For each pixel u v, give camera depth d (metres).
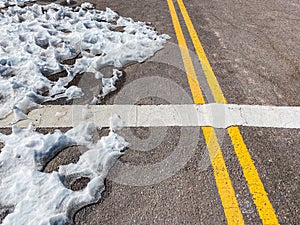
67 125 3.06
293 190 2.36
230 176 2.47
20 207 2.14
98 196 2.29
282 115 3.21
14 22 5.58
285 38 5.17
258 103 3.41
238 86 3.75
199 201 2.26
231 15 6.31
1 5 6.56
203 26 5.71
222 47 4.84
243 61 4.39
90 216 2.14
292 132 2.97
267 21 5.95
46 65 4.14
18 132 2.91
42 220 2.04
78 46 4.78
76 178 2.45
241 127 3.03
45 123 3.09
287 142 2.85
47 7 6.54
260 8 6.73
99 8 6.67
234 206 2.22
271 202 2.26
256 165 2.59
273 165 2.59
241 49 4.77
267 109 3.30
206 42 5.02
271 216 2.15
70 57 4.47
